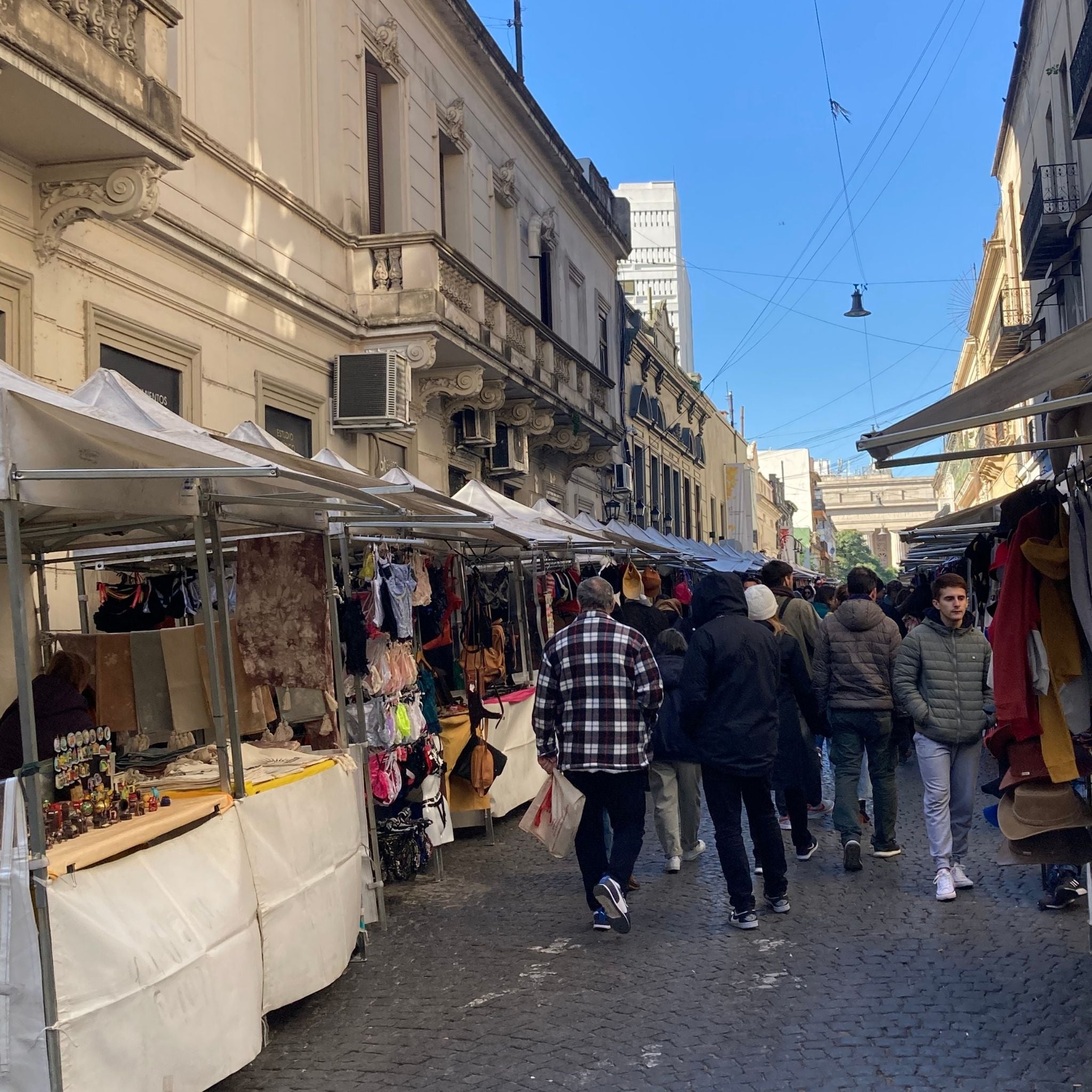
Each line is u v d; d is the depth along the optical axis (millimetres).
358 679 6758
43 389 4090
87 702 5895
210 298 11102
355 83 14562
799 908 6625
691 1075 4324
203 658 5973
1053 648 4770
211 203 11125
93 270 9297
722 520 50500
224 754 4918
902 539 10320
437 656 9070
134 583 7797
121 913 3910
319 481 4828
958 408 4328
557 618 12805
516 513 10688
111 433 4152
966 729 6730
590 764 6289
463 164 18156
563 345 20453
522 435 19719
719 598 6504
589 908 6715
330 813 5652
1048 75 22969
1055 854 4898
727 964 5645
